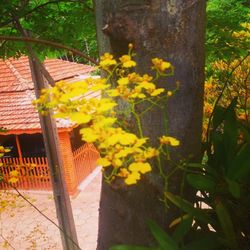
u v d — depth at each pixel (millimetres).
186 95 1250
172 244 1223
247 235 1589
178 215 1372
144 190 1300
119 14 1190
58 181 5309
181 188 1271
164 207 1330
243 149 1479
